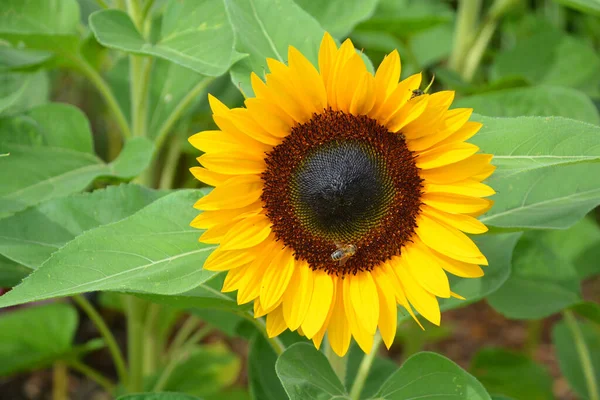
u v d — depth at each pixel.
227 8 0.81
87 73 0.96
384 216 0.80
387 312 0.79
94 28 0.86
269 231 0.79
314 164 0.79
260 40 0.83
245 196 0.79
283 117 0.79
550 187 0.86
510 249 0.87
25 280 0.76
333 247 0.80
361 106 0.79
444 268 0.79
